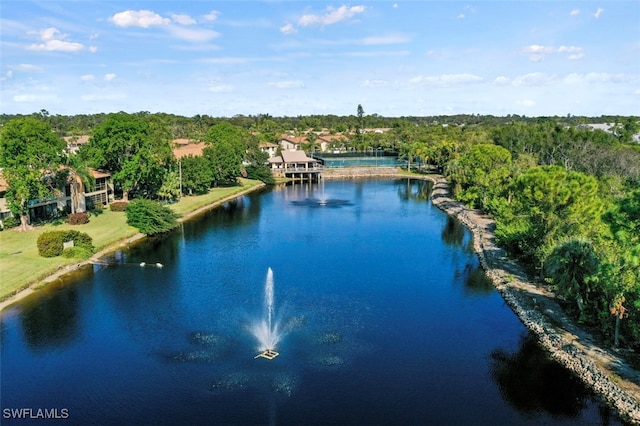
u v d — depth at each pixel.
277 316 40.22
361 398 28.55
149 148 82.94
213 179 108.19
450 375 31.27
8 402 28.30
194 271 52.66
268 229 73.81
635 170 88.25
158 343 35.34
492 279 49.41
